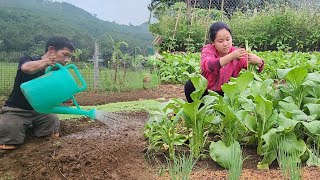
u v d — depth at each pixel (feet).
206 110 5.79
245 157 5.76
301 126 5.76
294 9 23.12
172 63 15.10
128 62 14.32
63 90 6.10
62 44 6.38
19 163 5.99
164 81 14.73
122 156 5.87
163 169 5.31
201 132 5.77
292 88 6.10
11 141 6.66
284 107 5.75
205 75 7.20
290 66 13.61
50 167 5.65
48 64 6.17
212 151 5.47
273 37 22.29
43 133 7.18
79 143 6.45
